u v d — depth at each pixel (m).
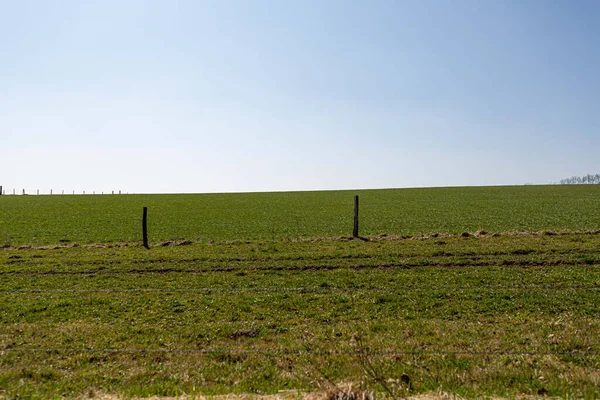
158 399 6.57
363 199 63.31
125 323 11.09
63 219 41.81
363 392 6.21
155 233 31.59
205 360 8.49
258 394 6.68
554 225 30.28
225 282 15.05
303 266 16.89
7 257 20.16
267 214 44.69
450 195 67.00
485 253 17.80
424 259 17.23
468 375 7.25
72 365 8.41
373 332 10.04
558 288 13.12
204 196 76.81
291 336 9.95
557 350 8.53
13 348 9.32
